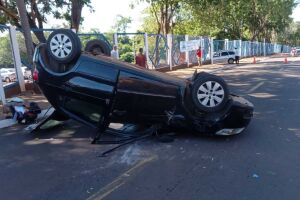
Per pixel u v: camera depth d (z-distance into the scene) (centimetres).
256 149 655
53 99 726
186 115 706
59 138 743
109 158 619
